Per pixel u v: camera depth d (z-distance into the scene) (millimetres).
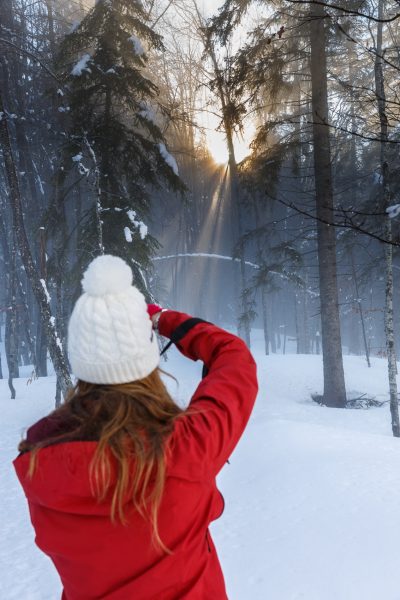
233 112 16438
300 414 17203
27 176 28578
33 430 1087
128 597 1052
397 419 14102
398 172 15445
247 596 4414
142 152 20469
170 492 1017
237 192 33906
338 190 25672
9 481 10891
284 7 14883
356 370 24234
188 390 20609
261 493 7184
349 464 8016
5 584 5879
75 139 18766
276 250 20500
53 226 19938
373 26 15703
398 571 4418
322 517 5891
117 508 1002
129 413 1017
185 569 1079
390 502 6125
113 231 18500
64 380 14117
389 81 12742
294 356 27094
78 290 19000
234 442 1115
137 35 20312
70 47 19734
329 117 18812
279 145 18156
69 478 982
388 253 13953
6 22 24625
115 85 18922
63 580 1125
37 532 1082
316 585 4410
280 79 16641
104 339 1040
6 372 34719
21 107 25500
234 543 5625
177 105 23875
